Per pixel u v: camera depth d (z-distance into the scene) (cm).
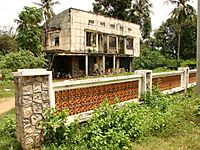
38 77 494
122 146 480
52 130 494
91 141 482
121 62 3781
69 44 2850
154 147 486
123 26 3491
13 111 947
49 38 3147
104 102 598
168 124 602
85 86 622
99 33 3131
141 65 3916
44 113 501
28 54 2422
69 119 559
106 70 3312
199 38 989
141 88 852
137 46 3791
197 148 482
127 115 558
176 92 1166
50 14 3425
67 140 491
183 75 1286
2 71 2139
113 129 516
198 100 851
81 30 2925
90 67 3253
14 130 571
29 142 477
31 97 482
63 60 3175
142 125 571
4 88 1772
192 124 628
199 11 994
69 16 2822
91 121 541
